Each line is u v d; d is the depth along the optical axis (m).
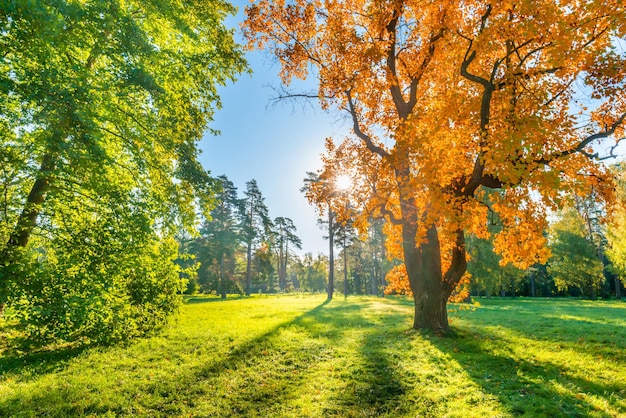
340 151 13.86
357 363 8.91
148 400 6.82
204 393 7.21
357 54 11.09
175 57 12.08
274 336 12.93
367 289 90.12
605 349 9.70
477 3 9.73
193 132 13.15
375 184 12.14
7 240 8.73
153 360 9.63
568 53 7.81
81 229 9.61
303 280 104.69
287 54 13.20
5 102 6.95
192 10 12.95
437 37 11.21
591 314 19.91
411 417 5.74
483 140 8.51
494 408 5.79
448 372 7.86
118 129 9.66
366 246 62.97
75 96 6.87
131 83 9.13
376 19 11.15
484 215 12.88
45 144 7.35
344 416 5.93
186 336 12.87
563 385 6.89
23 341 9.91
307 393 7.09
